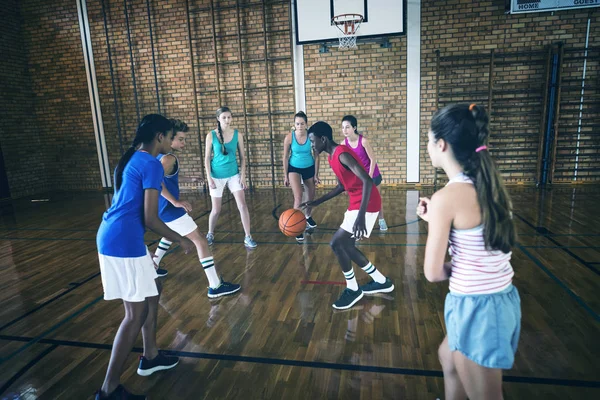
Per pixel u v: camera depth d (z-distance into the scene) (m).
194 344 2.25
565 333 2.22
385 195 6.47
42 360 2.15
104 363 2.11
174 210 2.73
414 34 6.65
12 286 3.27
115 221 1.64
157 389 1.86
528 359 1.99
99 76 7.86
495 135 6.75
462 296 1.10
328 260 3.59
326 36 6.81
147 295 1.68
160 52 7.55
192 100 7.61
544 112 6.45
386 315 2.52
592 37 6.22
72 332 2.46
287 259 3.66
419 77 6.76
